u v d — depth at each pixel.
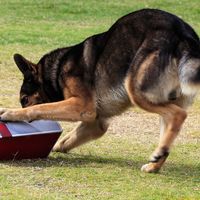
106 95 10.99
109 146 12.28
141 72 10.50
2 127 10.63
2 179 9.93
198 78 10.27
